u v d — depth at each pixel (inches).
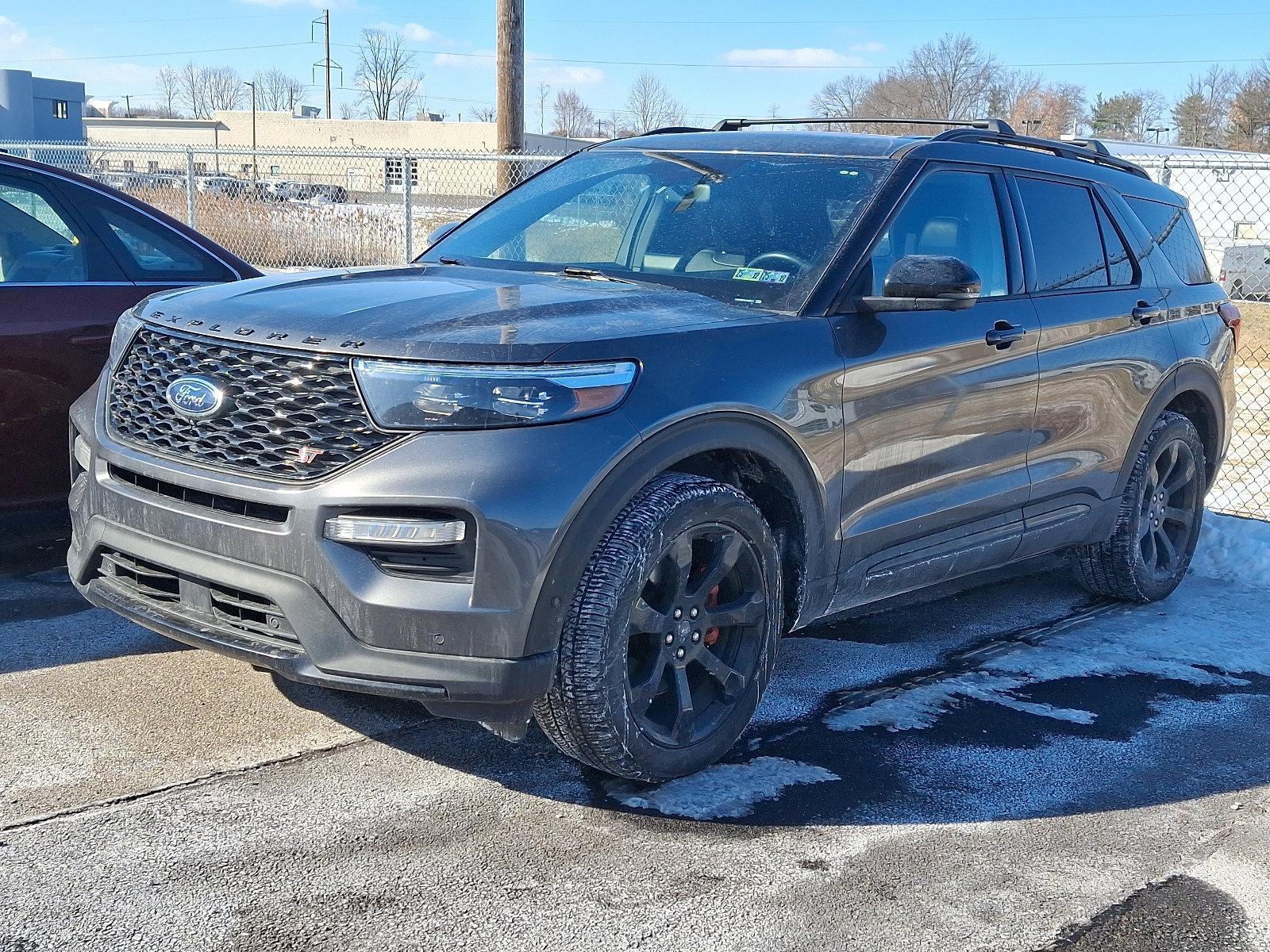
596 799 125.8
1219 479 313.0
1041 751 144.8
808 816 124.6
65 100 2043.6
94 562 132.0
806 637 184.5
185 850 110.7
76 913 99.7
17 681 148.2
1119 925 106.6
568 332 119.6
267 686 150.6
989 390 160.9
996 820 126.2
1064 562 215.5
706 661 129.5
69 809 117.1
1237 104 2787.9
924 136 171.9
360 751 134.3
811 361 135.5
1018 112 3218.5
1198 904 110.7
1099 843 122.0
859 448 142.3
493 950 98.1
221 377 119.6
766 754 139.9
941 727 151.1
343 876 108.0
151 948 95.6
